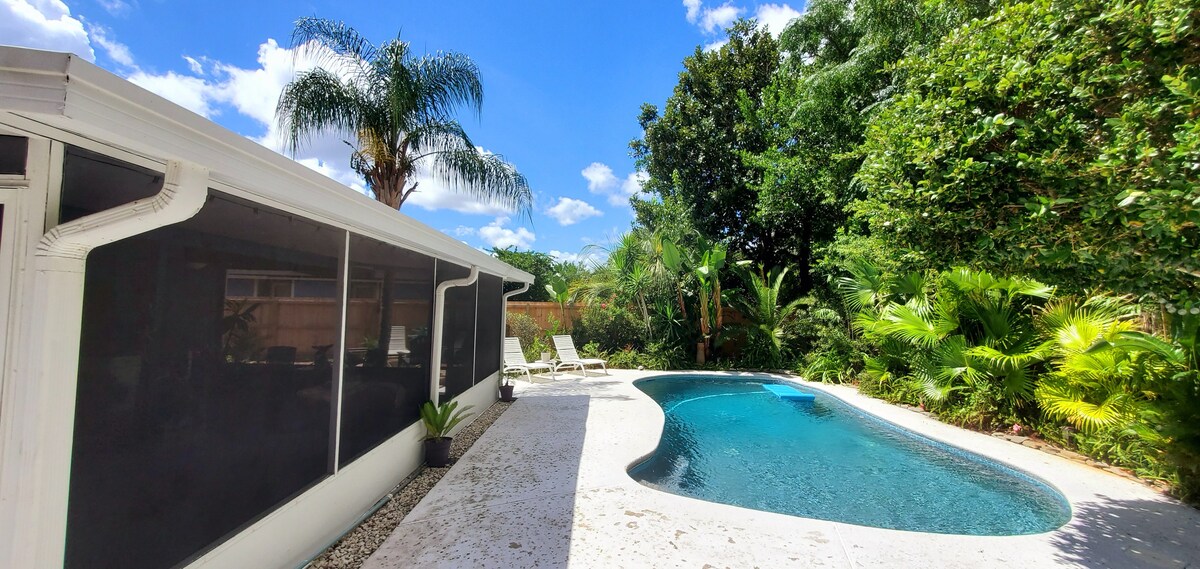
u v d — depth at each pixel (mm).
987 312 6992
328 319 3260
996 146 3244
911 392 8164
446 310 5676
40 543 1581
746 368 12922
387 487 4195
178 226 2107
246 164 2076
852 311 10930
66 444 1660
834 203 12312
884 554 3211
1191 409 4188
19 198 1606
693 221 15281
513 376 11062
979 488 5062
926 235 3551
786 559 3109
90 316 1753
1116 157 2643
